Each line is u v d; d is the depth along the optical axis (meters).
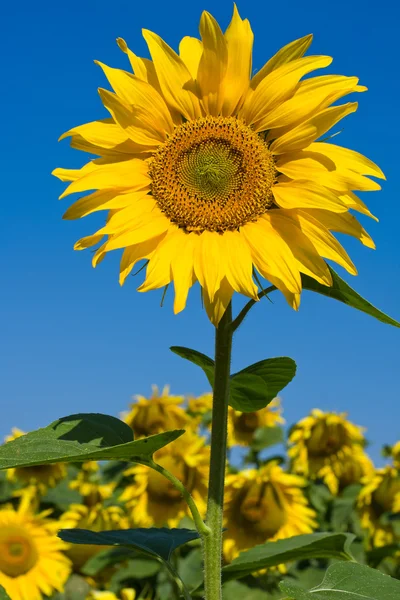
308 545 1.36
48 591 1.82
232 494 2.05
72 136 1.23
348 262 1.17
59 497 2.29
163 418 2.40
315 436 2.57
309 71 1.20
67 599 1.85
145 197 1.21
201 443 2.17
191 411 2.78
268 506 2.00
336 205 1.17
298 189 1.18
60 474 2.35
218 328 1.19
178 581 1.24
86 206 1.20
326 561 1.97
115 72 1.21
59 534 1.29
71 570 1.94
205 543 1.16
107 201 1.21
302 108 1.20
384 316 1.17
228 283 1.17
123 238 1.18
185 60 1.23
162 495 2.11
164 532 1.31
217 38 1.19
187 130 1.22
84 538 1.28
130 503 2.14
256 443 2.53
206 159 1.21
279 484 2.04
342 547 1.38
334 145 1.21
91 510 2.20
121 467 2.36
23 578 1.83
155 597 1.98
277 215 1.20
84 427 1.18
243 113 1.22
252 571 1.41
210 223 1.19
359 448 2.65
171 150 1.21
